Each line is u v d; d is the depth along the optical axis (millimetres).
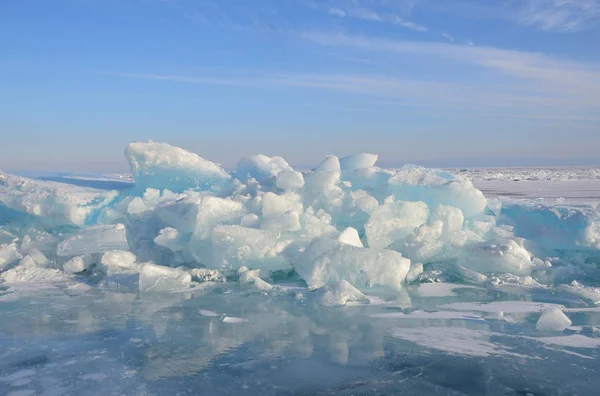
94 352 5219
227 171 12969
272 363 4902
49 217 10633
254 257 8250
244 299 7285
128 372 4723
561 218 8797
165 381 4531
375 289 7570
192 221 9102
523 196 24000
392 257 7465
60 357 5086
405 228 8805
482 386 4379
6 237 10828
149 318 6383
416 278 8203
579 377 4547
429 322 6105
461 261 8406
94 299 7359
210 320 6285
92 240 9039
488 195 24953
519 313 6422
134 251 9539
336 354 5109
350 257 7562
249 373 4676
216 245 8422
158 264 9172
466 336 5602
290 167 12898
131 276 8359
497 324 6008
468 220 9406
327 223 9000
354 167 11883
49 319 6352
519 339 5492
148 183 11797
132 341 5527
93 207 10969
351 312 6566
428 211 9125
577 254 8531
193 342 5488
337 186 10141
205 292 7719
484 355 5055
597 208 9039
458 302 6973
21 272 8883
